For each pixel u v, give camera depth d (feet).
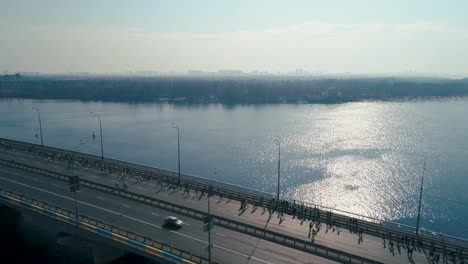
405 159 347.77
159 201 183.62
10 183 217.56
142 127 558.97
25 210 174.29
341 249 137.18
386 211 229.86
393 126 542.57
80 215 165.99
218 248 135.95
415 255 132.98
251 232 150.20
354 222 157.28
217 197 195.52
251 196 189.47
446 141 430.20
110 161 268.00
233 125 568.00
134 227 154.20
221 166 335.06
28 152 310.24
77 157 281.13
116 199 190.80
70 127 560.20
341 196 254.68
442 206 236.22
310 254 132.05
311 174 304.91
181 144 432.25
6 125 576.61
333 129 517.96
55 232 201.98
